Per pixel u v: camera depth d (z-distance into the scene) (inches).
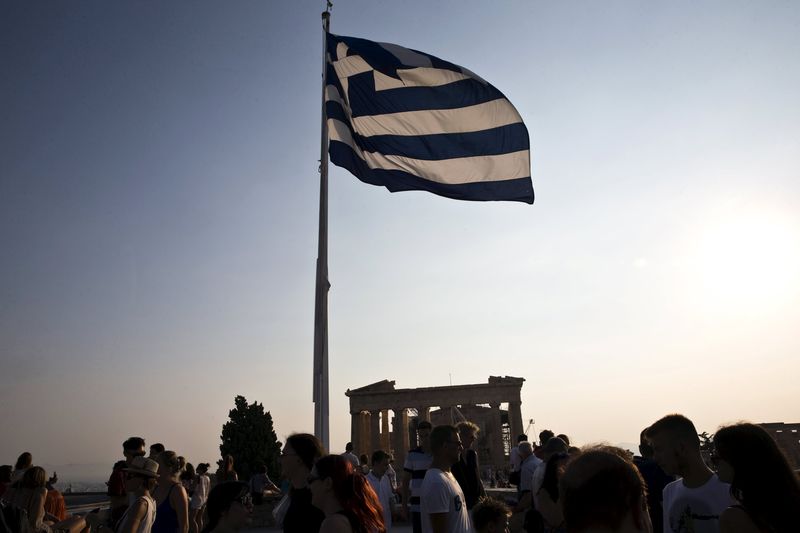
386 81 652.7
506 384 2770.7
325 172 615.2
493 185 641.0
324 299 580.1
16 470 489.7
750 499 181.9
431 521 305.3
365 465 786.8
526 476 478.6
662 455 247.3
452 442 325.7
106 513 533.3
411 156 637.3
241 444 2260.1
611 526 126.6
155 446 455.8
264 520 1039.0
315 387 557.0
